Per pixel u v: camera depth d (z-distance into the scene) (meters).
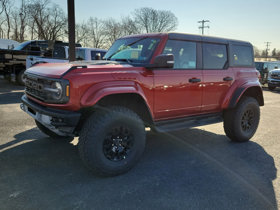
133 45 3.80
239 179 3.14
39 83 3.07
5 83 12.76
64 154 3.73
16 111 6.44
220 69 4.22
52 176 3.05
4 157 3.55
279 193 2.83
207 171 3.35
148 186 2.90
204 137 4.97
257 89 4.81
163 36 3.51
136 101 3.37
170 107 3.60
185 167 3.46
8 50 10.88
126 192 2.75
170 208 2.47
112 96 3.17
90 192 2.72
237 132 4.46
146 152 4.02
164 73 3.46
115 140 3.07
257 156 3.97
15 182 2.88
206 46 4.06
